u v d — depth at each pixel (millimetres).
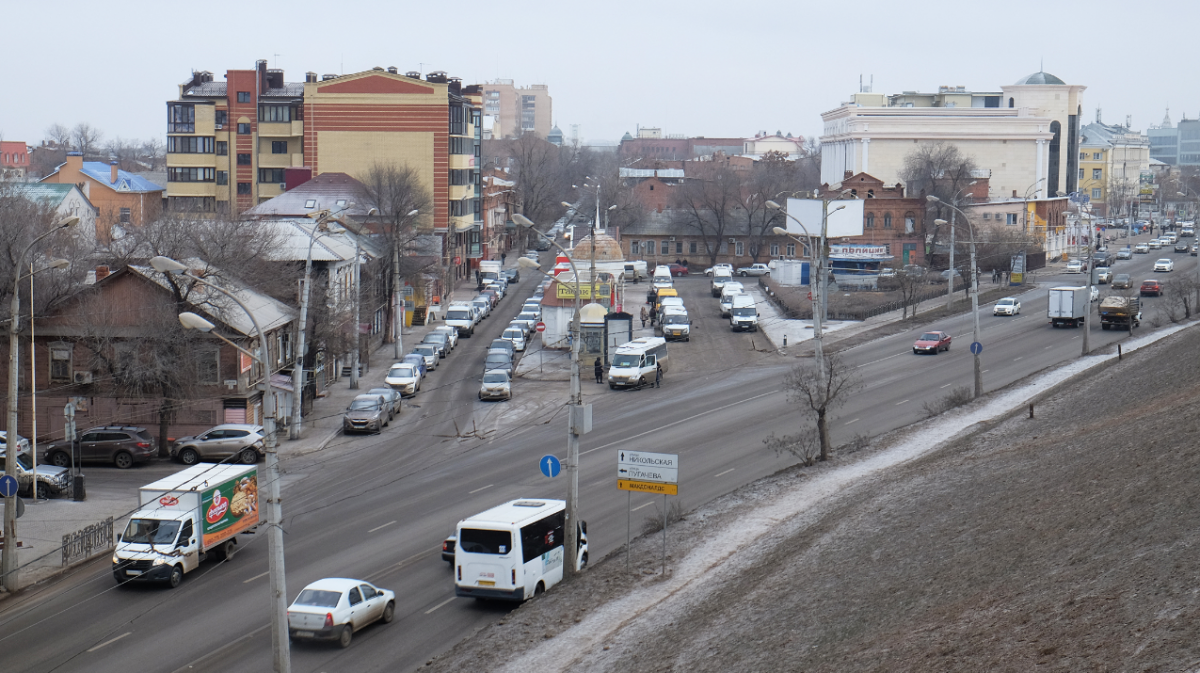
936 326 84062
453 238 118438
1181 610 16141
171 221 59938
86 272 55906
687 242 142375
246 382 50406
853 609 22156
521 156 194375
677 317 81938
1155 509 21812
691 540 31875
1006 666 16469
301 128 123750
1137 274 122312
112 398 49469
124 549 30406
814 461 41219
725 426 50781
